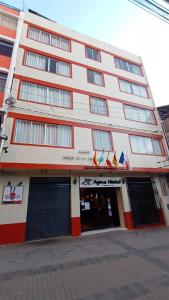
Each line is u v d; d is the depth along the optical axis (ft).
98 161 37.52
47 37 44.32
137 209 41.09
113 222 40.34
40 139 34.01
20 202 29.94
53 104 37.93
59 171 34.06
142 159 43.73
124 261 19.43
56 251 23.66
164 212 43.52
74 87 42.04
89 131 39.58
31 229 29.86
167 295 12.60
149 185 45.16
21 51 38.68
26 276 16.30
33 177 32.71
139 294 12.89
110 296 12.82
